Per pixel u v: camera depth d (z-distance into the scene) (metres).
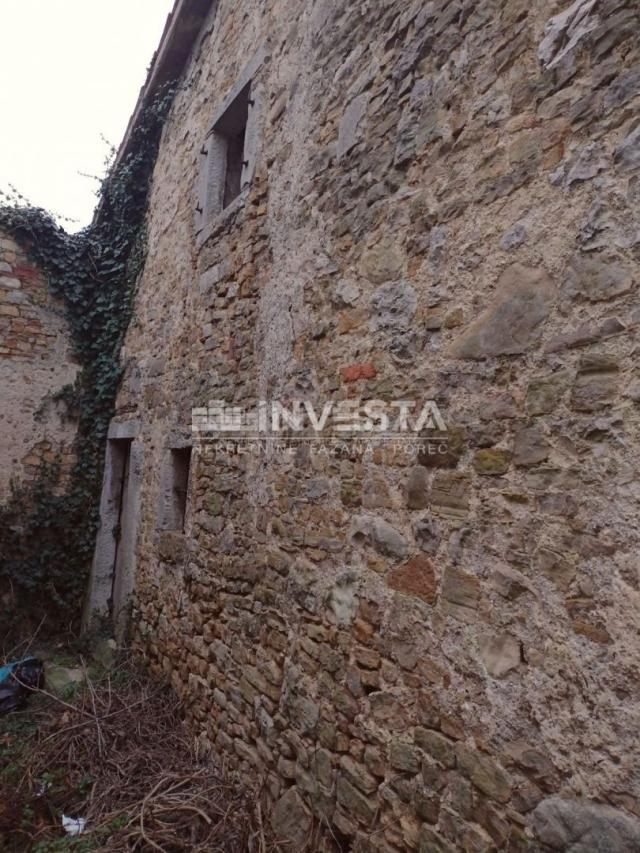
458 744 1.44
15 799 2.56
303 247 2.47
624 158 1.22
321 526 2.14
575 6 1.36
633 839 1.05
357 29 2.24
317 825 1.91
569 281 1.31
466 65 1.67
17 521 4.82
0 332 4.88
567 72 1.37
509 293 1.46
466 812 1.38
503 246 1.49
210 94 3.90
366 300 2.01
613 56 1.27
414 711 1.59
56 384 5.07
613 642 1.13
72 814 2.49
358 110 2.16
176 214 4.31
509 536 1.38
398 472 1.77
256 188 3.00
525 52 1.49
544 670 1.26
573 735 1.18
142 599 4.02
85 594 4.92
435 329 1.69
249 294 2.96
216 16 3.99
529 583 1.32
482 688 1.39
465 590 1.48
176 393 3.83
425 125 1.81
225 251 3.31
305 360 2.37
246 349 2.95
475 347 1.54
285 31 2.89
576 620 1.20
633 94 1.21
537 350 1.37
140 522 4.23
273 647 2.37
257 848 2.12
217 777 2.57
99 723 3.06
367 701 1.78
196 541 3.26
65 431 5.08
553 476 1.29
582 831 1.13
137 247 5.17
